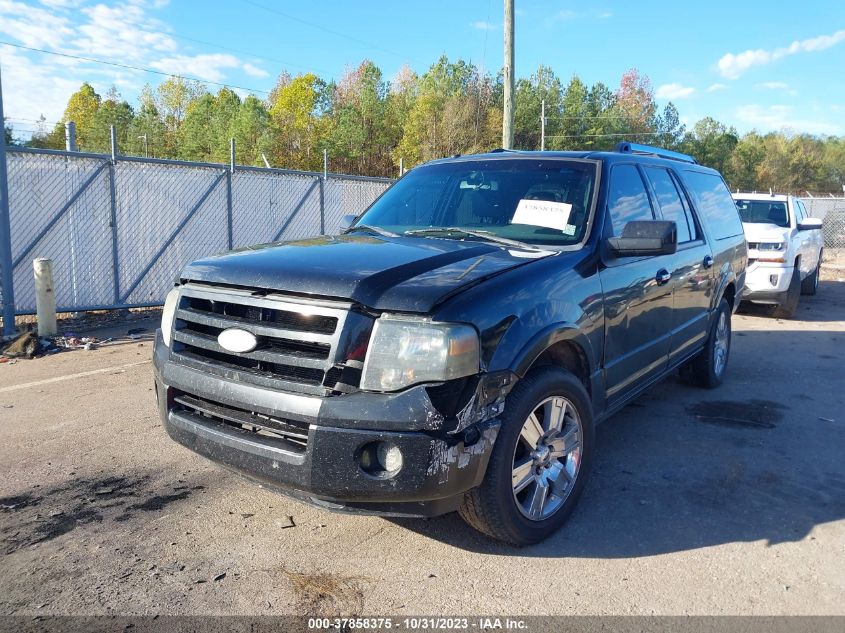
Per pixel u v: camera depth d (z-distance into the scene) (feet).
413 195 15.46
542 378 10.66
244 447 9.91
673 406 19.11
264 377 9.75
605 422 17.66
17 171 29.78
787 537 11.59
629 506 12.70
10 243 27.14
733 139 345.51
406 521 12.07
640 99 324.39
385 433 8.99
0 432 16.46
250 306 10.12
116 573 10.28
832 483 13.84
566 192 13.70
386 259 10.63
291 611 9.36
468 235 13.08
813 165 380.58
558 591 9.89
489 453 9.73
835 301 42.80
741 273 22.38
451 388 9.31
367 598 9.69
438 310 9.29
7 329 27.20
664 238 12.29
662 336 15.71
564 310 11.20
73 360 24.35
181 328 11.14
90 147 318.24
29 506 12.50
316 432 9.14
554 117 301.84
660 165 17.28
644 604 9.59
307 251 11.35
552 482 11.48
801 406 19.20
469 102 253.24
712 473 14.30
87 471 14.11
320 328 9.48
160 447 15.49
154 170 34.53
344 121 279.28
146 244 34.50
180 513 12.28
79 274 32.19
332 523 11.97
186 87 355.97
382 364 9.16
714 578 10.27
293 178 41.86
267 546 11.14
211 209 37.45
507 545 11.21
